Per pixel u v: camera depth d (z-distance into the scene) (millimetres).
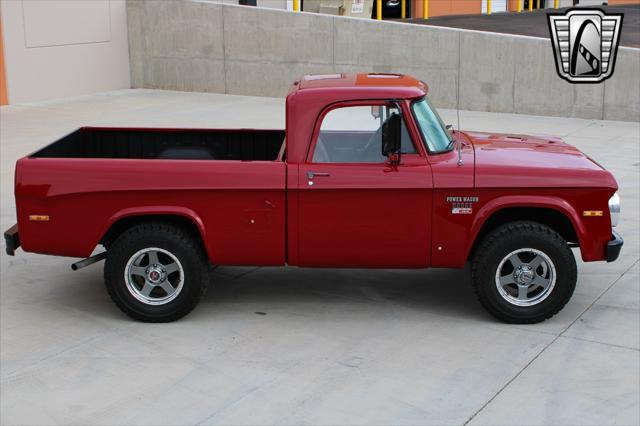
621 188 10180
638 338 5984
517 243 6066
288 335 6117
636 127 14609
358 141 6219
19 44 17391
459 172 6055
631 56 14938
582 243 6098
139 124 14898
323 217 6145
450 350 5816
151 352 5863
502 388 5250
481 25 23609
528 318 6195
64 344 6008
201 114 16047
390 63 17047
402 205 6098
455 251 6164
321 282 7258
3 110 16688
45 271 7633
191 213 6152
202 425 4848
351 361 5664
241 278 7379
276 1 22047
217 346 5945
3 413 5023
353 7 21875
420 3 27656
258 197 6129
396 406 5039
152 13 19266
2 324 6383
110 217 6199
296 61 17953
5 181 10758
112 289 6312
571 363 5590
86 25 18719
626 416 4902
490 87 16250
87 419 4938
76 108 16906
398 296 6906
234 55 18578
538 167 6086
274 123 14922
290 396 5184
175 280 6570
